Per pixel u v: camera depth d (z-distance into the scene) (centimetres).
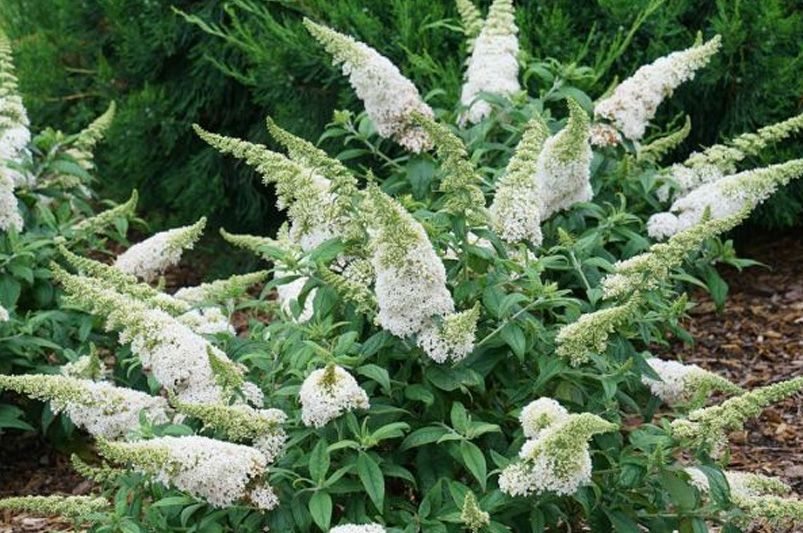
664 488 386
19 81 920
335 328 414
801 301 768
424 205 458
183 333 396
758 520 481
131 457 341
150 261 541
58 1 920
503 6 606
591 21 786
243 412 370
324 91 811
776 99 753
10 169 620
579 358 381
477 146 555
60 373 559
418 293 372
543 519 374
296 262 420
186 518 378
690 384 430
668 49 759
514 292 417
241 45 797
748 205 404
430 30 775
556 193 472
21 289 604
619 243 551
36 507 371
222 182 896
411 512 390
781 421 625
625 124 560
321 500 360
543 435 353
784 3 778
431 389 391
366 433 367
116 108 897
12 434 631
